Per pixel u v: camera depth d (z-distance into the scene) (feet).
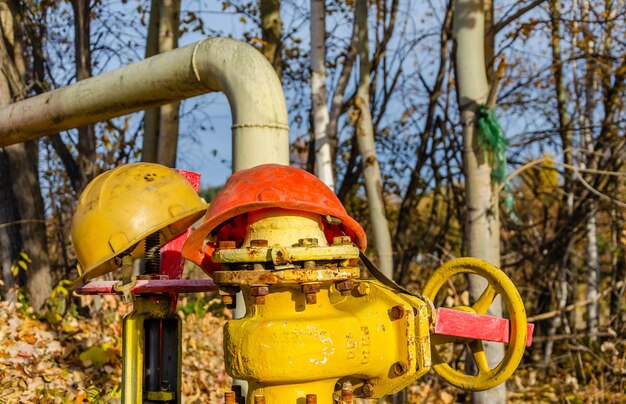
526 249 33.76
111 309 21.03
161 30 24.18
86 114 13.66
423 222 33.01
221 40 10.91
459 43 16.98
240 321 7.00
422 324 7.20
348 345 6.89
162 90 11.88
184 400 17.87
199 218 8.75
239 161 10.46
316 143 21.06
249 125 10.39
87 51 29.30
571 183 31.09
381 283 7.72
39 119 14.48
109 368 17.43
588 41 30.58
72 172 30.78
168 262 9.93
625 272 31.22
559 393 26.63
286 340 6.63
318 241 7.11
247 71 10.44
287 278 6.72
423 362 7.16
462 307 7.95
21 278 28.43
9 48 30.07
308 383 7.00
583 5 32.45
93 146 29.04
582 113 33.83
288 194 6.97
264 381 6.73
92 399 15.58
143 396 8.62
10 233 27.66
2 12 29.73
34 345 17.71
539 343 31.91
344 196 30.63
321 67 21.36
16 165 26.76
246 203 6.87
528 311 33.76
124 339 8.64
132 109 12.92
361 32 21.07
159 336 8.77
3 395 14.98
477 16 16.84
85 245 8.02
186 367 19.86
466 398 24.67
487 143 16.63
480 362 8.00
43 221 26.27
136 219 7.95
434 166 30.76
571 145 32.09
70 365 17.47
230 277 6.92
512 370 7.64
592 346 31.71
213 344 22.40
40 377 16.30
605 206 29.84
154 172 8.37
